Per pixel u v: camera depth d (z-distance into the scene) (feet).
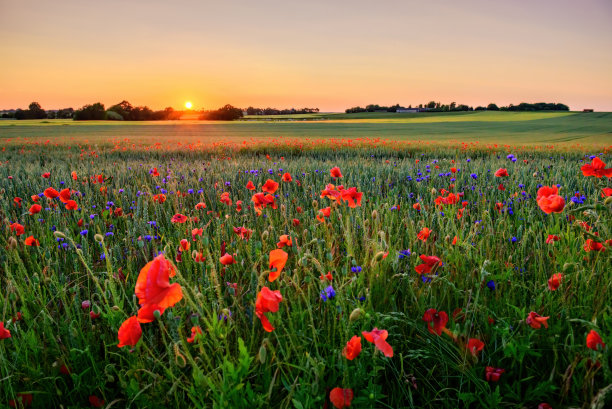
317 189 18.04
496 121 266.57
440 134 151.53
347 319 5.40
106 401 5.15
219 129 192.95
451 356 5.68
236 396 4.32
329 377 5.12
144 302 3.89
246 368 4.49
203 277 6.81
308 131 173.78
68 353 5.67
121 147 68.64
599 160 7.93
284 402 4.78
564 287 6.52
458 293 6.52
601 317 5.71
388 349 4.06
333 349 5.17
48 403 5.28
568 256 6.99
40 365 5.66
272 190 9.15
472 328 5.98
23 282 7.24
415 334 6.19
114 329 5.71
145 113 393.91
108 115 370.53
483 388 4.99
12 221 12.23
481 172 22.16
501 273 7.24
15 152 62.64
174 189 15.20
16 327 6.02
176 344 4.47
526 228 10.42
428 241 8.46
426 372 5.74
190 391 4.54
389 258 6.95
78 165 36.73
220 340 5.21
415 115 418.10
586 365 5.01
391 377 5.71
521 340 5.30
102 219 13.12
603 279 6.43
